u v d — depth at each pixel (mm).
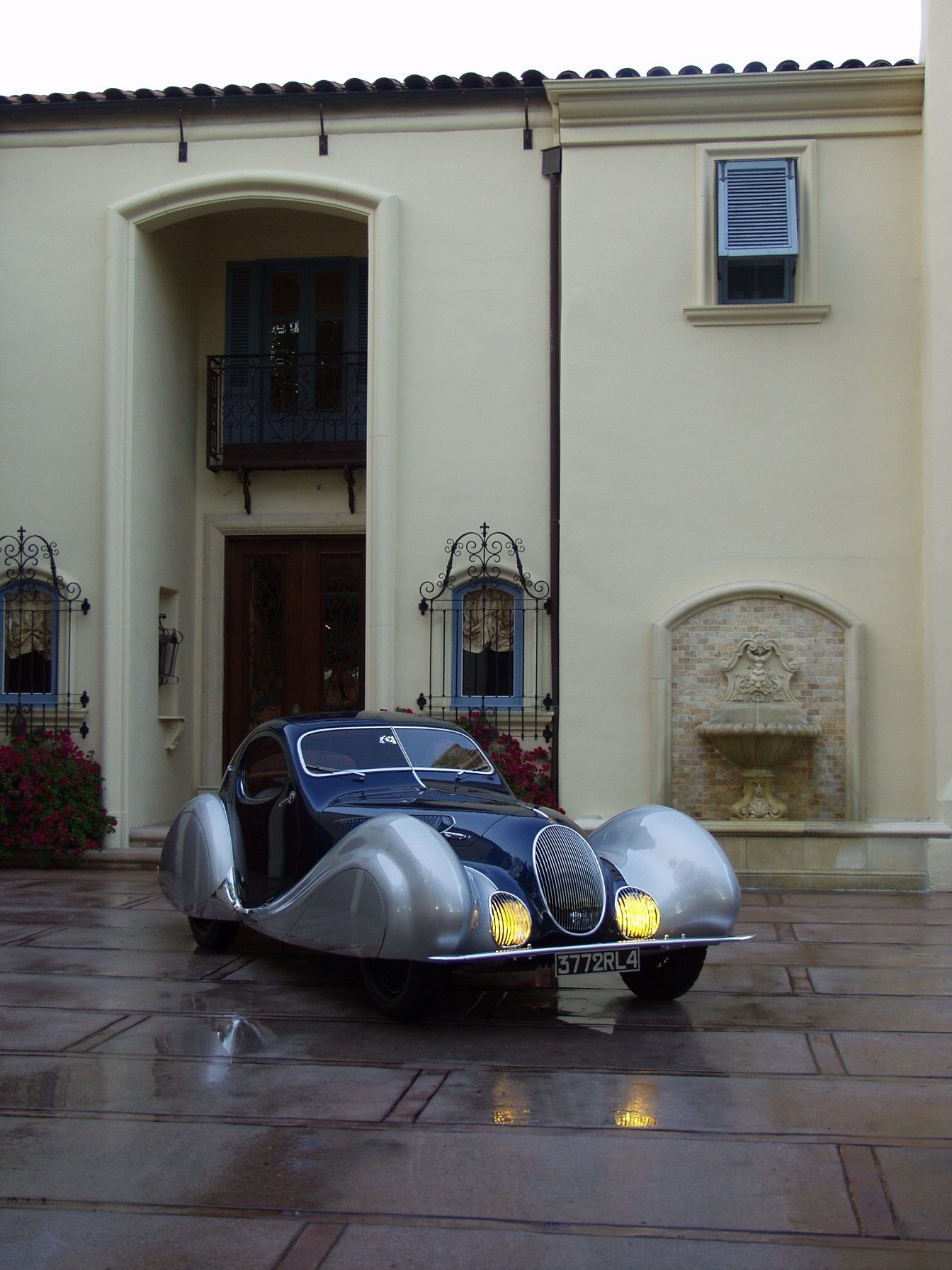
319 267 12367
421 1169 3693
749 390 10250
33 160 11297
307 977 6414
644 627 10188
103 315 11125
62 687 10961
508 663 10586
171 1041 5141
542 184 10773
